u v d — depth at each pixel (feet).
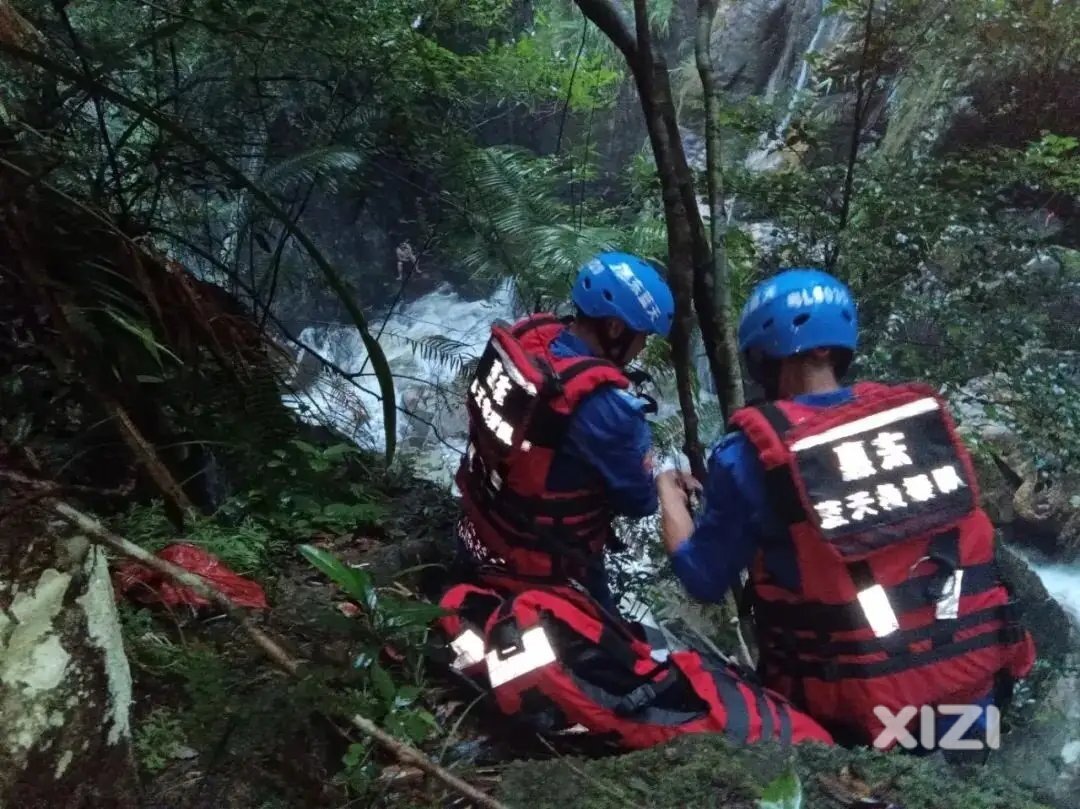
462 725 6.91
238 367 7.85
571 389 7.50
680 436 11.83
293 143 12.34
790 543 6.00
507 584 8.16
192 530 7.76
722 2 31.63
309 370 11.43
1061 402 11.03
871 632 5.80
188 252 11.71
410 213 28.02
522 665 6.55
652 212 12.99
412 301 31.45
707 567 6.51
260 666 6.17
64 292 5.25
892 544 5.66
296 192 12.27
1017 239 11.53
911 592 5.81
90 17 10.98
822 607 5.93
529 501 7.89
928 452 5.82
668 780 5.45
